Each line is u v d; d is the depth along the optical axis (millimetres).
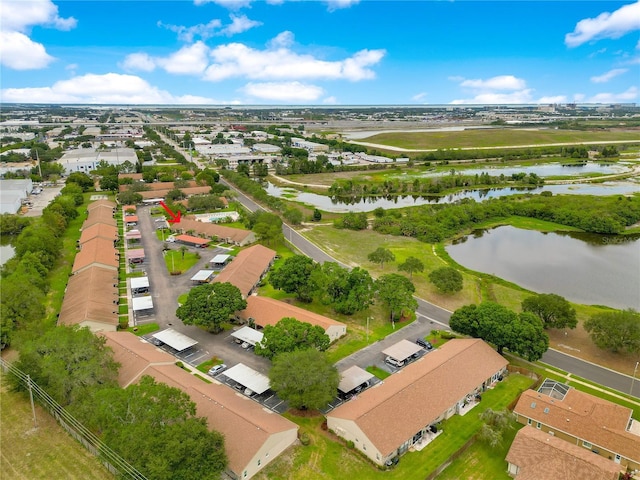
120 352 92375
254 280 136375
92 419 67562
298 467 69312
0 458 69500
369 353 102188
